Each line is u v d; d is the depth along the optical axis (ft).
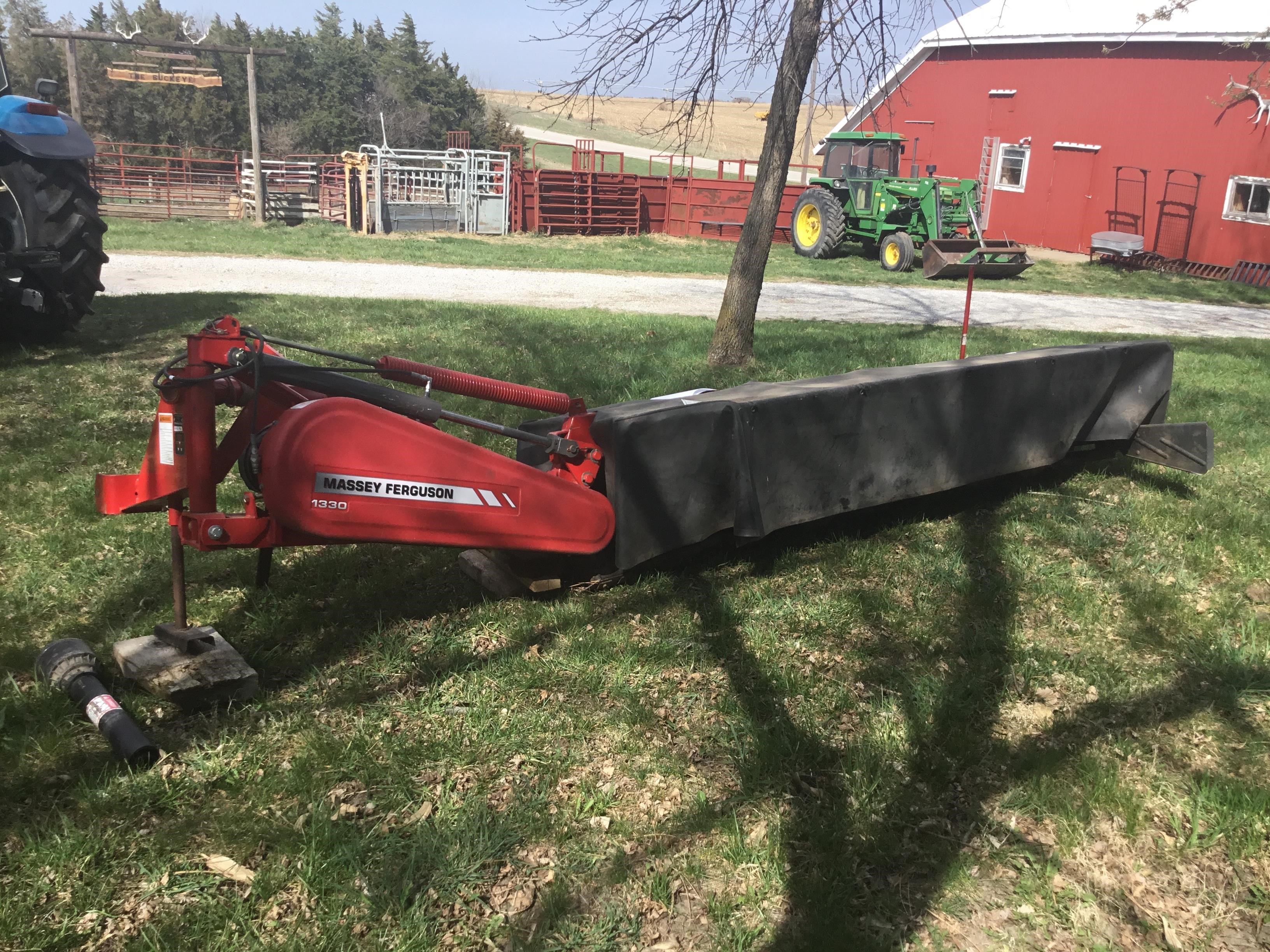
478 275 49.67
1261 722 9.91
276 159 82.64
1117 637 11.62
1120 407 16.11
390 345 26.32
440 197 74.64
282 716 9.46
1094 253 69.72
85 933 6.93
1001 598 12.43
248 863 7.66
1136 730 9.73
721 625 11.54
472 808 8.28
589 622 11.53
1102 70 67.77
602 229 76.07
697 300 43.73
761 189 24.49
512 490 10.40
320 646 10.84
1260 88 59.11
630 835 8.07
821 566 13.29
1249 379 27.76
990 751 9.33
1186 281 60.49
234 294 35.32
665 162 146.61
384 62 143.43
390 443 9.53
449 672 10.37
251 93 71.67
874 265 62.69
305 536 9.65
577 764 8.98
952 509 15.58
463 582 12.57
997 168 76.64
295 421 9.05
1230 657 11.04
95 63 129.39
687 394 13.15
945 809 8.54
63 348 24.47
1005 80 74.38
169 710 9.43
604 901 7.42
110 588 11.82
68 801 8.19
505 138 137.90
